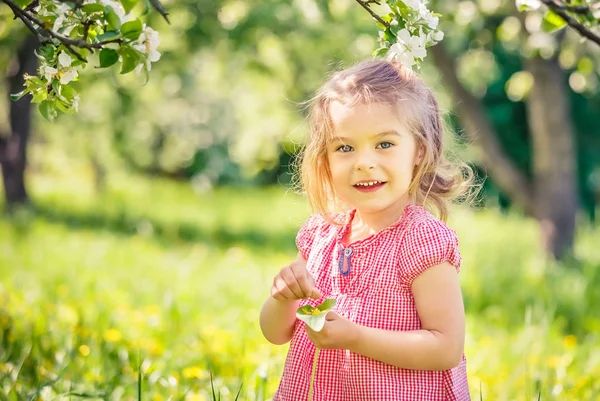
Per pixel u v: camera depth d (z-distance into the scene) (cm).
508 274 841
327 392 220
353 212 235
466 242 1077
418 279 214
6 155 1409
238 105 1702
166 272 870
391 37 221
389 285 217
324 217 238
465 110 943
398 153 218
